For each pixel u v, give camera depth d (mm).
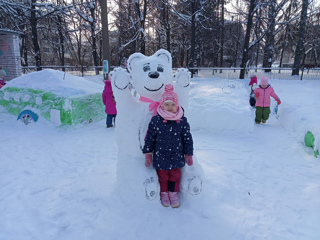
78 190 3090
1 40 13469
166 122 2377
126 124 2715
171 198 2656
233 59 41094
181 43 31125
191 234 2273
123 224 2404
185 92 2818
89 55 43562
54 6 17094
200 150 4465
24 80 6664
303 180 3314
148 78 2623
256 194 2963
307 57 38438
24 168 3791
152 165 2674
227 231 2309
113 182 3225
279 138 5195
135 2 20469
